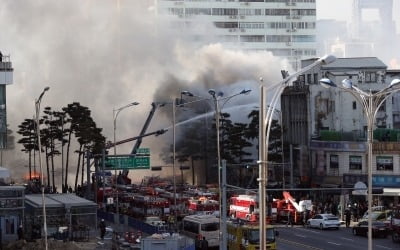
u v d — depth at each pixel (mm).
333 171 94875
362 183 80438
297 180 103750
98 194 94500
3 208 66062
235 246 56844
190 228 62906
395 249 59188
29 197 75000
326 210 81625
